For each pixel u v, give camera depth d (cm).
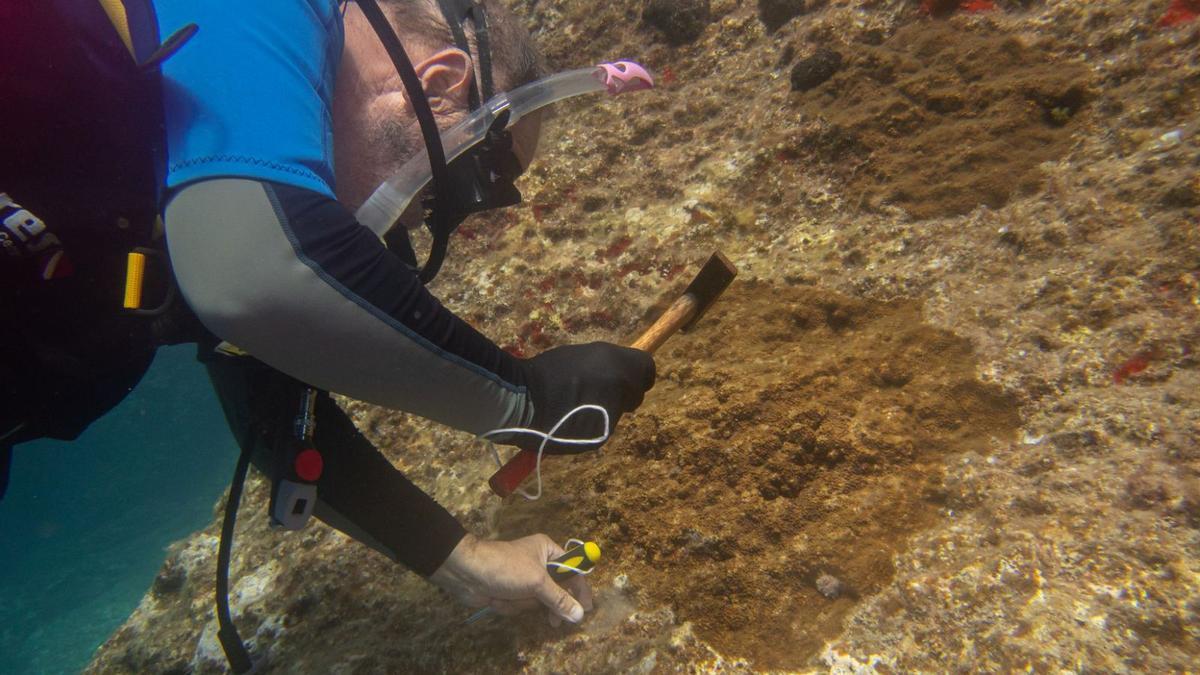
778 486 143
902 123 210
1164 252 140
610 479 164
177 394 1852
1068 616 98
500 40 126
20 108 87
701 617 133
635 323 219
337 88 110
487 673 145
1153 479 108
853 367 159
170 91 80
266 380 121
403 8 115
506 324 241
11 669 1027
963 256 171
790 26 276
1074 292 146
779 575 131
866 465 139
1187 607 93
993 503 122
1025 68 200
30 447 1678
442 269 271
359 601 189
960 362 150
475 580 136
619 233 244
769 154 230
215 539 257
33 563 1366
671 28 302
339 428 134
